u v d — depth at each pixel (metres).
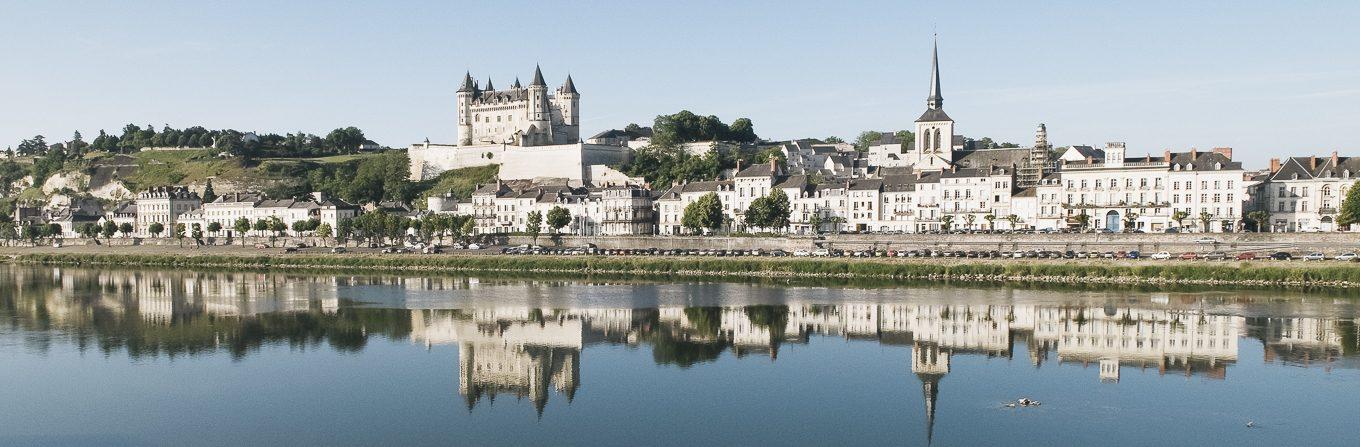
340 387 100.94
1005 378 99.81
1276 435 79.75
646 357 113.38
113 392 99.44
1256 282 164.12
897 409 90.19
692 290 172.12
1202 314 133.62
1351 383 95.06
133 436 85.69
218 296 170.88
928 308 144.00
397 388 100.44
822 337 123.12
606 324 135.12
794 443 81.69
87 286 191.50
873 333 125.06
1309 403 88.50
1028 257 195.75
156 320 142.38
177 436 85.69
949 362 107.31
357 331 131.38
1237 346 112.31
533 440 83.62
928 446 79.50
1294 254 186.12
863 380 100.56
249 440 84.38
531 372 106.69
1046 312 138.38
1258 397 90.75
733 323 134.00
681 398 95.44
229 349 120.06
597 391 98.62
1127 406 88.62
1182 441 78.69
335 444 83.00
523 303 156.38
